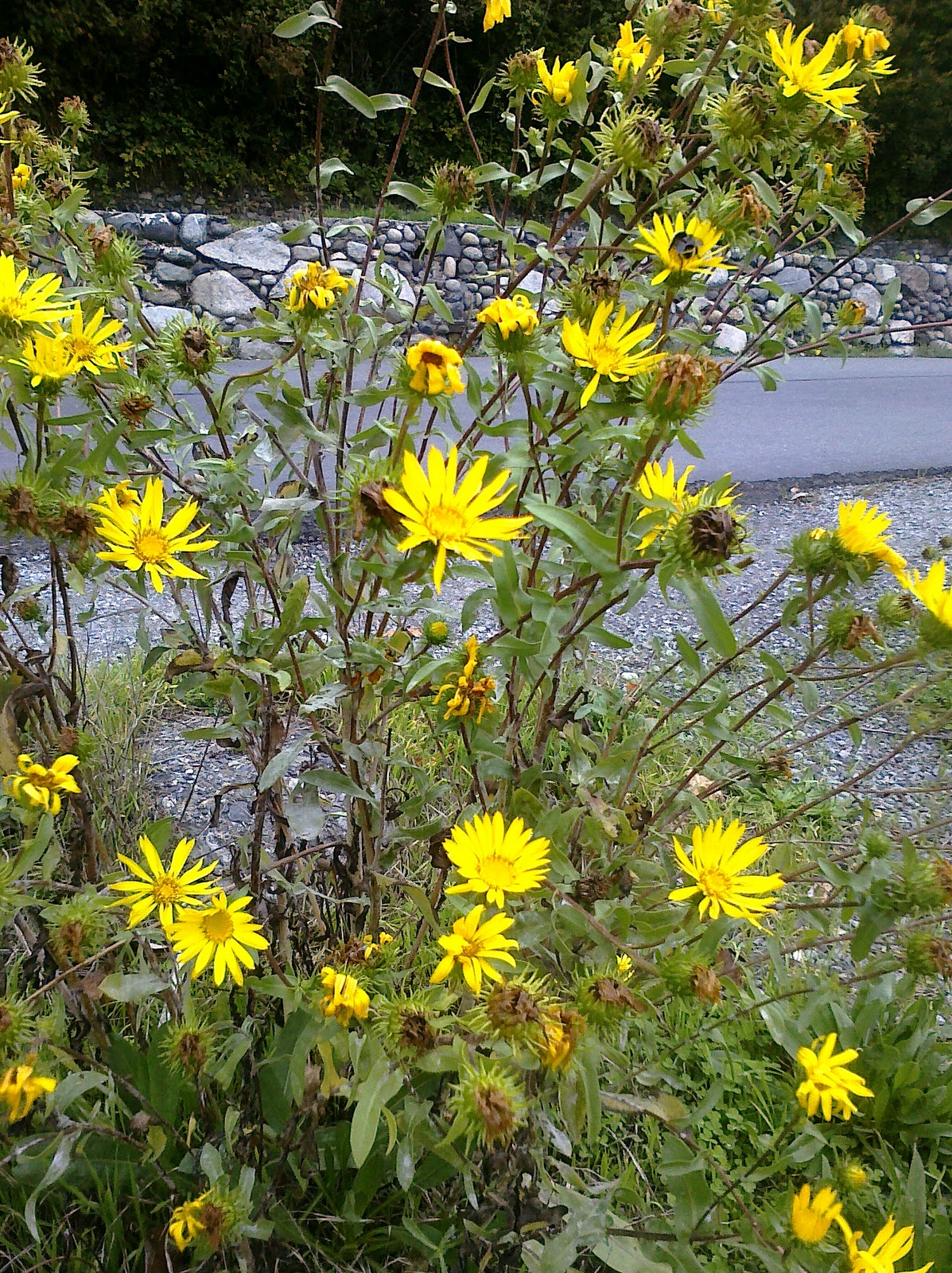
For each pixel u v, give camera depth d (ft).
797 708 4.54
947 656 2.36
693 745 3.83
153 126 16.07
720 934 2.26
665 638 5.07
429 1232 2.35
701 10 2.60
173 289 12.48
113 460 2.35
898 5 18.89
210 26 15.58
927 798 3.82
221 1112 2.41
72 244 2.66
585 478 2.64
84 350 2.27
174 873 2.18
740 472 8.30
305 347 2.47
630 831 2.54
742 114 2.47
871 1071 2.78
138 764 3.43
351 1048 2.11
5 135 2.60
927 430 10.31
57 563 2.36
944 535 6.53
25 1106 2.04
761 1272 2.46
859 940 2.36
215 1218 2.11
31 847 2.15
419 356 2.17
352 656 2.36
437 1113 2.39
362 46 16.90
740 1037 2.82
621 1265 2.20
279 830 2.58
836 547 2.36
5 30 14.79
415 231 13.80
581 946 2.50
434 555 2.04
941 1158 2.76
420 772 2.59
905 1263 2.46
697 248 2.32
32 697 2.41
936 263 18.33
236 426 2.69
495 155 17.46
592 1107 2.09
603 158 2.51
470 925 2.10
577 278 2.42
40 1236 2.31
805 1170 2.63
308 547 5.52
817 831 3.58
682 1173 2.23
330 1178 2.40
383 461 2.22
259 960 2.57
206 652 2.44
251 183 17.11
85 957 2.23
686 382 2.13
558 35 15.78
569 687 3.19
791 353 2.93
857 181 2.92
